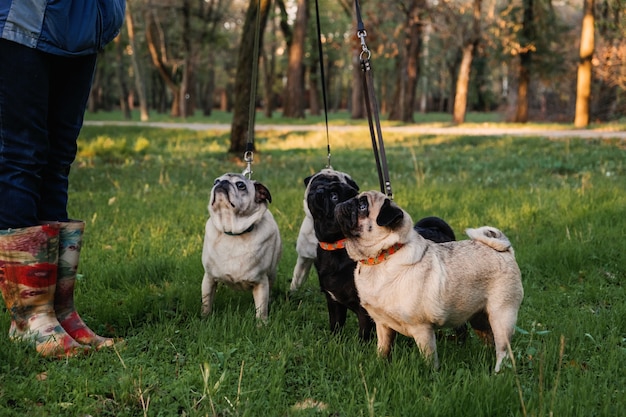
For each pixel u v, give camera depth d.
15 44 1.53
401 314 1.54
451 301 1.55
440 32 13.85
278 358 1.63
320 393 1.47
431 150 7.97
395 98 16.30
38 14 1.53
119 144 7.16
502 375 1.47
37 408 1.32
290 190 4.43
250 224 1.99
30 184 1.62
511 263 1.64
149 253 2.83
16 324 1.67
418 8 13.40
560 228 3.24
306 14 16.80
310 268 2.45
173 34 20.16
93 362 1.57
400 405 1.38
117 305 2.08
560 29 14.49
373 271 1.58
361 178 5.36
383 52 13.85
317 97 22.42
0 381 1.44
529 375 1.60
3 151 1.58
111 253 2.78
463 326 1.89
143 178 5.23
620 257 2.73
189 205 3.88
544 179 5.12
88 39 1.65
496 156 7.06
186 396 1.42
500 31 13.46
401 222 1.54
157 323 1.90
